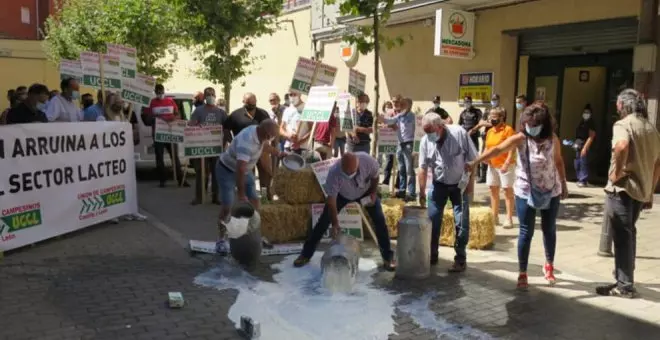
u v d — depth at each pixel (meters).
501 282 5.96
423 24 15.93
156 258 6.57
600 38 12.11
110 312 4.91
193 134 9.54
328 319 4.84
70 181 7.35
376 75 8.34
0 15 34.84
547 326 4.83
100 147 7.88
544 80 13.95
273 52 22.75
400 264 6.00
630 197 5.40
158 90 12.49
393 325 4.79
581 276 6.18
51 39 22.86
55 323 4.64
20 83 24.98
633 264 5.55
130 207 8.56
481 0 13.44
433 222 6.48
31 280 5.69
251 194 7.02
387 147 9.61
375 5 7.92
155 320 4.77
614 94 12.46
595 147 12.98
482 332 4.69
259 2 10.78
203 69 20.30
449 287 5.79
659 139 5.48
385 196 8.61
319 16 19.81
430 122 6.11
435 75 15.74
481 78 14.33
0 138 6.37
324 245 7.29
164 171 12.17
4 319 4.70
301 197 7.59
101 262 6.36
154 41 17.47
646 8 10.62
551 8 12.74
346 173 5.91
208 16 10.34
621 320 4.98
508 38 13.91
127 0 16.88
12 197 6.53
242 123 9.39
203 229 8.07
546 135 5.57
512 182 8.23
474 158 6.18
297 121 11.05
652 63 10.54
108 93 10.48
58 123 7.13
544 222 5.86
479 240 7.22
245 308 5.03
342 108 11.62
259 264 6.43
